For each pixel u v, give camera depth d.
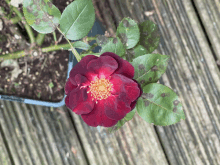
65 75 0.57
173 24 0.61
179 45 0.61
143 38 0.50
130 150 0.61
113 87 0.44
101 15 0.59
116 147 0.61
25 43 0.55
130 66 0.43
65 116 0.61
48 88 0.57
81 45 0.47
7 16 0.54
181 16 0.61
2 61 0.55
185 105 0.62
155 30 0.50
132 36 0.47
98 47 0.54
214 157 0.62
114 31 0.59
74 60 0.57
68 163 0.61
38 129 0.60
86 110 0.44
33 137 0.60
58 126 0.60
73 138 0.61
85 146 0.61
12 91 0.56
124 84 0.42
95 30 0.57
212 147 0.62
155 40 0.50
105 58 0.42
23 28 0.56
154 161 0.61
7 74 0.56
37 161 0.60
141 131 0.61
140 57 0.45
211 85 0.62
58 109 0.60
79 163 0.61
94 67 0.43
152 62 0.45
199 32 0.62
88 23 0.46
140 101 0.46
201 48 0.62
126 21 0.47
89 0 0.45
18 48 0.55
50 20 0.45
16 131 0.60
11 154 0.60
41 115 0.60
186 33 0.61
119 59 0.43
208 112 0.62
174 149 0.62
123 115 0.43
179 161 0.62
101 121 0.44
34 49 0.54
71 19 0.45
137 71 0.45
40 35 0.54
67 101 0.43
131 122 0.61
